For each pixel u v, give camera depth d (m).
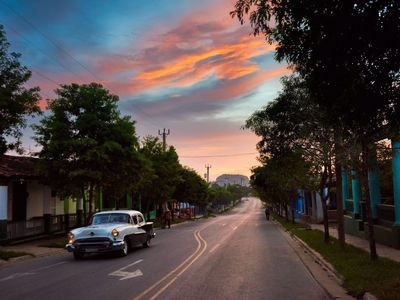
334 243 21.48
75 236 18.17
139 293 10.65
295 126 16.80
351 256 15.85
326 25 5.95
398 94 6.35
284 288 11.30
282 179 24.36
